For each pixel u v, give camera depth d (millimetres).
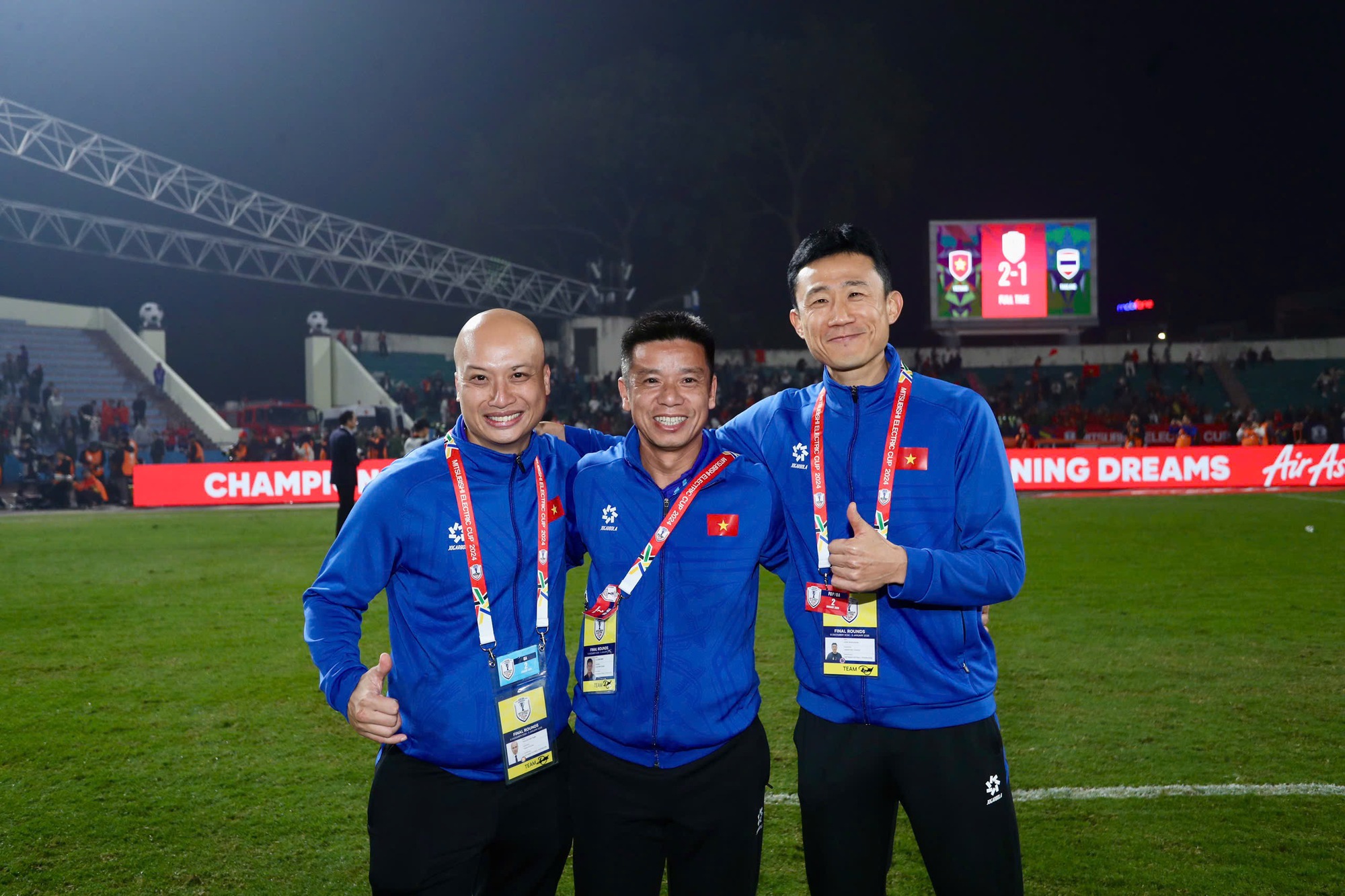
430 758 2191
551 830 2299
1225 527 12266
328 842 3449
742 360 34125
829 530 2334
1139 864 3209
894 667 2227
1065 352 32625
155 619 7344
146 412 24406
